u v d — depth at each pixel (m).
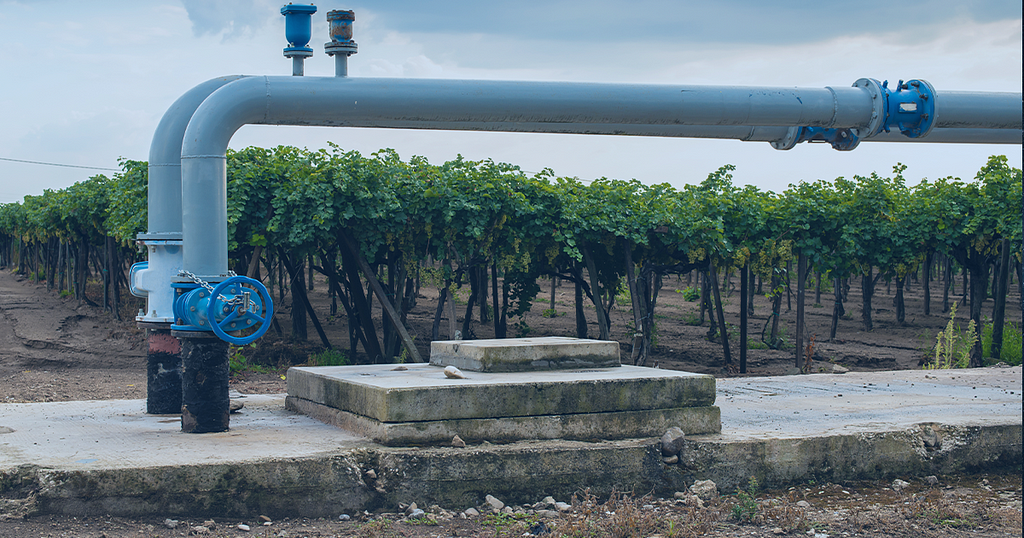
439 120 7.55
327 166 13.90
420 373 7.46
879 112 8.36
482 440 6.42
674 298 34.38
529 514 5.96
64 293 26.61
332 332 20.34
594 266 15.59
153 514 5.52
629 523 5.52
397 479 6.03
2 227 39.41
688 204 16.23
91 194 20.28
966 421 7.93
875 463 7.34
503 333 18.00
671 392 6.98
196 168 6.82
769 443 6.96
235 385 13.09
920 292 38.69
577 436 6.66
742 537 5.55
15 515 5.30
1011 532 5.70
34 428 7.02
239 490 5.69
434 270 14.79
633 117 7.91
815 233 16.25
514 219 14.71
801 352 15.83
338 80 7.24
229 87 6.96
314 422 7.39
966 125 8.61
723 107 8.07
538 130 8.26
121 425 7.21
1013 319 25.41
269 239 14.21
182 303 6.74
